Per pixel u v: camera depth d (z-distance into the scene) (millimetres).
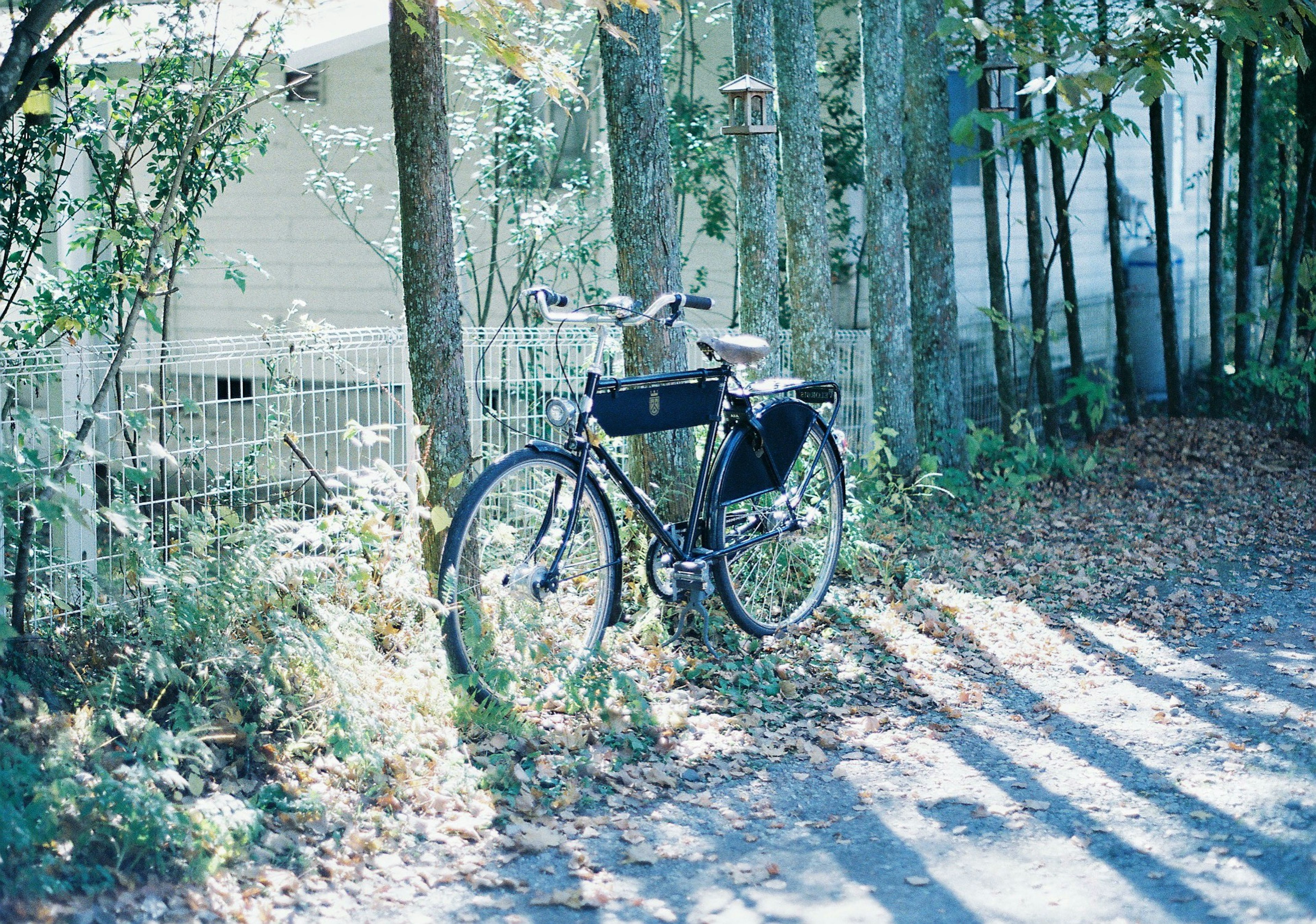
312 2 6828
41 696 4223
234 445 5840
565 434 5148
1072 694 5492
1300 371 12242
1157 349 14805
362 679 4645
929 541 8219
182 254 6906
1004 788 4367
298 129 11477
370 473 5887
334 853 3684
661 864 3752
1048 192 13914
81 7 6562
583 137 12141
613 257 11875
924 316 9969
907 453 9617
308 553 5844
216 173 7152
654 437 6430
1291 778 4348
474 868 3680
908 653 6016
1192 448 11609
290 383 6051
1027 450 10172
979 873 3668
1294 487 10352
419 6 5008
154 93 6859
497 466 4797
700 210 12445
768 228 7996
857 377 10102
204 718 4148
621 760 4543
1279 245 16141
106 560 5422
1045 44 9695
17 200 6480
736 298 11539
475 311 12242
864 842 3908
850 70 11719
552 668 4809
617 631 5781
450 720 4602
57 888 3201
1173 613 6863
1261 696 5410
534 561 4898
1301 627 6629
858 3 11656
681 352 6520
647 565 5504
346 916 3359
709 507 5645
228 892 3375
